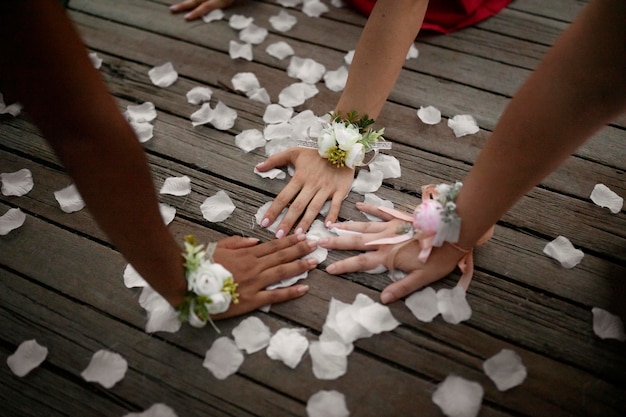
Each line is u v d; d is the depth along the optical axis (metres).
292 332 0.65
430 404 0.61
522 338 0.65
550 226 0.75
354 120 0.76
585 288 0.69
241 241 0.71
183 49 0.97
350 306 0.66
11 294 0.70
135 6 1.04
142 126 0.85
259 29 0.98
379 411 0.61
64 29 0.39
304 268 0.68
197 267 0.60
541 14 1.01
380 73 0.74
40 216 0.76
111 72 0.94
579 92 0.51
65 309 0.68
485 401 0.61
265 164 0.78
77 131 0.42
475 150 0.83
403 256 0.68
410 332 0.66
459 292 0.67
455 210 0.64
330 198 0.76
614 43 0.47
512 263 0.71
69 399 0.62
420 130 0.85
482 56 0.95
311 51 0.96
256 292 0.66
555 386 0.62
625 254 0.72
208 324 0.66
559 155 0.56
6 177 0.79
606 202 0.76
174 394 0.62
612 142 0.83
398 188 0.79
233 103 0.89
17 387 0.63
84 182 0.47
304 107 0.88
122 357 0.65
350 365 0.63
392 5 0.71
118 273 0.71
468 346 0.65
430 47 0.97
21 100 0.41
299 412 0.61
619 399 0.62
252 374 0.63
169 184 0.78
